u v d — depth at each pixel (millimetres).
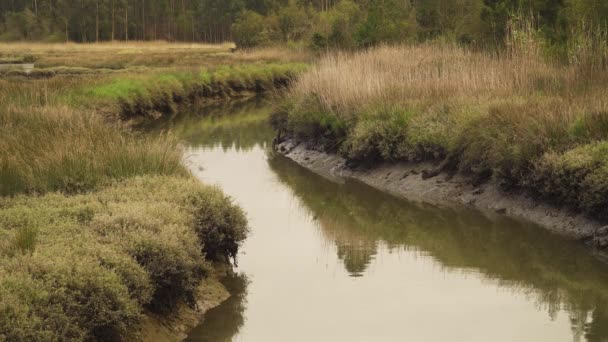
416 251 11758
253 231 12805
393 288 10023
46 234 8188
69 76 31859
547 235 12078
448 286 10094
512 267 10883
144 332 7781
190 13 103688
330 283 10188
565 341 8297
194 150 20891
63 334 6367
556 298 9648
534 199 13008
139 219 8656
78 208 9125
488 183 14203
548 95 15602
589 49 18250
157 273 8031
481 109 15031
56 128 13188
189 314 8773
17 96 20344
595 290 9930
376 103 17781
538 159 12812
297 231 12883
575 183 11953
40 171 10758
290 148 20266
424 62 20656
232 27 71375
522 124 13617
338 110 18719
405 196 15195
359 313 9156
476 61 19688
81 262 7121
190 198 10008
